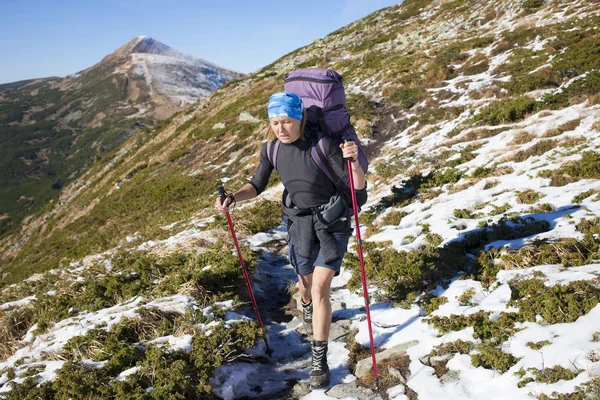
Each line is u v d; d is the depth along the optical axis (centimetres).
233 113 2983
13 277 1947
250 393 411
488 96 1480
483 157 972
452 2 3634
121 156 4409
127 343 453
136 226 1728
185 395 379
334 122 390
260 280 668
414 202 853
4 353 554
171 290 581
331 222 386
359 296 559
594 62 1329
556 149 879
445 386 350
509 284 458
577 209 601
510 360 351
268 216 1008
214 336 443
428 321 442
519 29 2164
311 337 500
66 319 565
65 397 377
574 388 290
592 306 372
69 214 3622
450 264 545
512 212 646
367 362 414
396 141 1467
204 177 2119
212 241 837
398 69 2139
